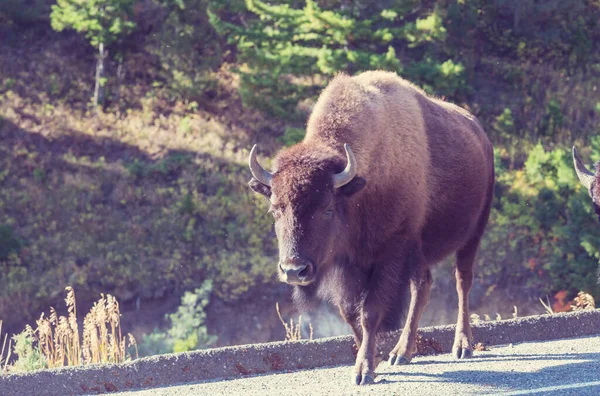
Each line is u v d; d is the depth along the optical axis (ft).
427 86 258.98
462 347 85.76
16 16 367.04
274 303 255.70
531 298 261.65
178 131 325.83
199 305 231.91
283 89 265.95
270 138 327.26
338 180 71.87
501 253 270.26
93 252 267.59
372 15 264.93
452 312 252.42
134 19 364.79
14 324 244.01
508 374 70.69
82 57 361.30
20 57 355.56
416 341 88.53
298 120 273.54
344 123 79.05
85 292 253.85
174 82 345.92
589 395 61.11
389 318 77.92
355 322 79.97
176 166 305.94
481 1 381.19
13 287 249.55
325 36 258.98
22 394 72.69
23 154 305.32
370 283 78.64
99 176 298.76
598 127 343.05
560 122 336.70
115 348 92.22
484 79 361.30
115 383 75.31
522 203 282.77
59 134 318.04
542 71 367.45
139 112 337.31
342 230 75.20
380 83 87.25
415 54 351.05
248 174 303.27
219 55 355.36
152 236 274.98
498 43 376.27
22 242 265.13
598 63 377.30
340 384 71.56
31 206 283.79
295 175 71.10
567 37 383.24
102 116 330.54
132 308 253.65
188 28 352.28
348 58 245.65
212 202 288.71
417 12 364.17
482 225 101.91
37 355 94.27
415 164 84.23
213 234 276.82
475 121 106.52
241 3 281.13
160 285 259.19
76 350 91.97
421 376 72.74
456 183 91.97
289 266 69.15
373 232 79.20
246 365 79.97
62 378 73.97
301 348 82.17
